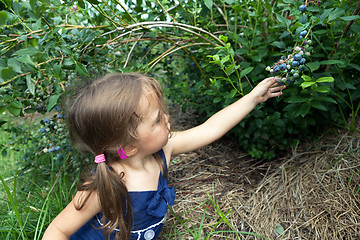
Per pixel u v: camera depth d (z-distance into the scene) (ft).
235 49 6.72
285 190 6.35
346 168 6.29
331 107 7.00
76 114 4.15
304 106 5.91
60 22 5.69
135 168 4.41
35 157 7.30
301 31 4.96
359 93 6.82
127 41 6.32
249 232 5.67
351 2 5.76
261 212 6.10
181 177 7.29
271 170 7.06
